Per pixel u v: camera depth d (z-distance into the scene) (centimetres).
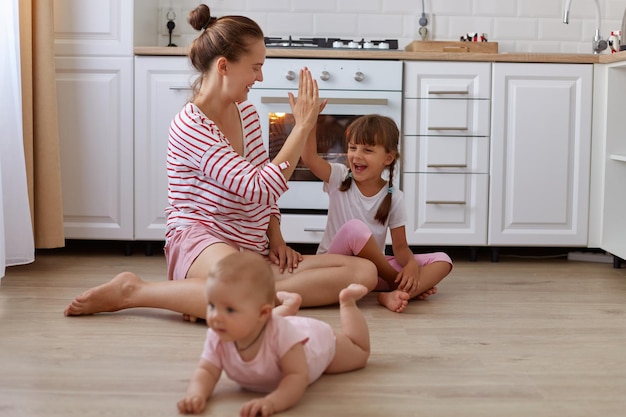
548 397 191
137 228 390
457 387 198
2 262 311
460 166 388
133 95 386
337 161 387
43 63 367
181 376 203
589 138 390
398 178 387
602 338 247
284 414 177
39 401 184
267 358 182
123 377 202
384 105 384
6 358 217
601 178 392
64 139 387
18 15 341
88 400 185
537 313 281
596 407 185
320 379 202
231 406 182
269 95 383
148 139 387
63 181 388
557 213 392
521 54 384
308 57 383
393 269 296
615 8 443
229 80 264
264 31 437
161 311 272
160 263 375
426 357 223
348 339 209
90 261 377
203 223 272
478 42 410
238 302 172
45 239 371
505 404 186
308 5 436
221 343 185
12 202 341
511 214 391
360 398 188
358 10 438
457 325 261
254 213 271
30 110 361
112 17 383
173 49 382
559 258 406
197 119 263
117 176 388
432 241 391
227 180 258
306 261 280
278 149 386
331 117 385
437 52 394
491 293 316
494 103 387
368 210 304
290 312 205
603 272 368
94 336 240
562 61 387
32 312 270
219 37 261
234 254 179
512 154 389
